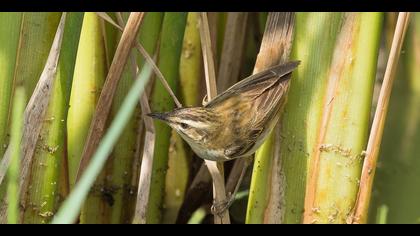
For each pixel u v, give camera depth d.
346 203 9.88
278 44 9.93
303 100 9.79
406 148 15.17
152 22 10.73
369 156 9.77
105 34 10.67
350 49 9.41
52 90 9.20
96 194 11.95
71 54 9.11
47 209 9.72
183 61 13.52
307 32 9.66
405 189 14.01
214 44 12.95
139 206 9.88
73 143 10.90
